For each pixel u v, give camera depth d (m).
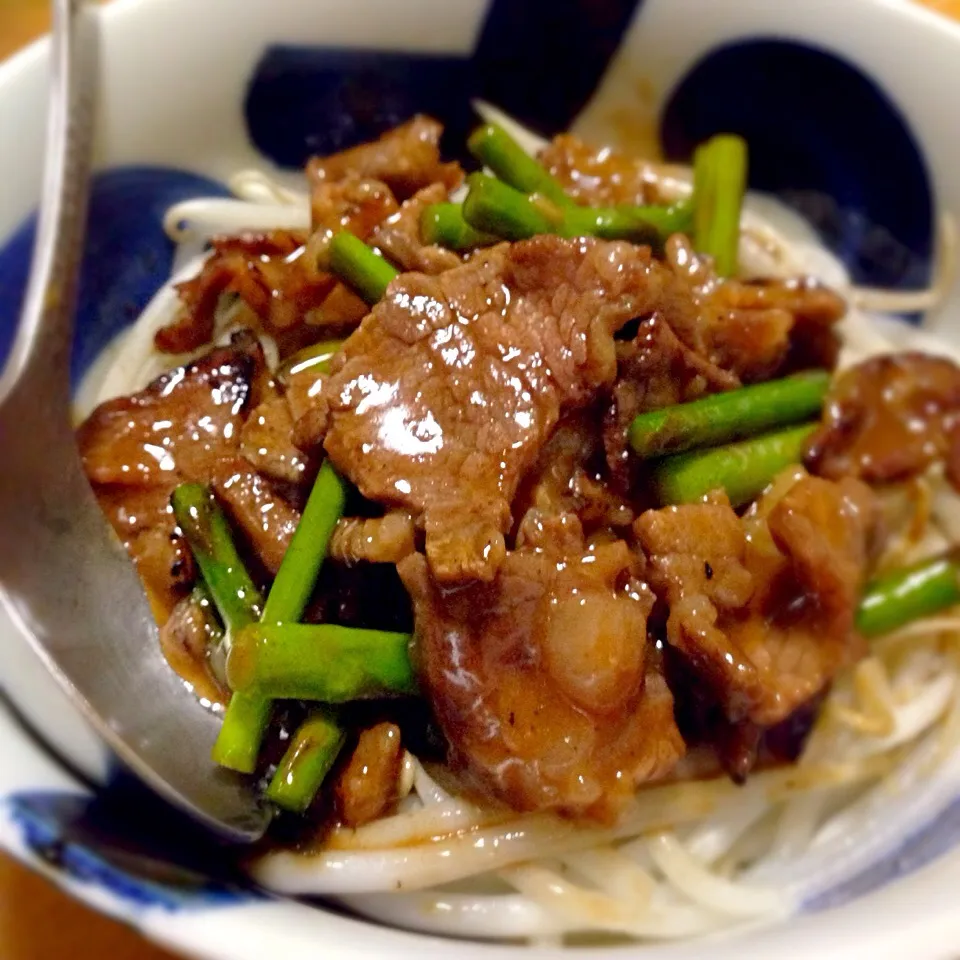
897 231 0.39
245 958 0.27
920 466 0.37
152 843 0.30
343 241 0.34
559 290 0.33
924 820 0.34
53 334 0.33
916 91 0.37
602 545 0.32
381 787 0.31
